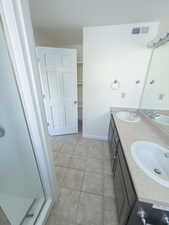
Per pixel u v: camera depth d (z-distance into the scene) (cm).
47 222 116
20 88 78
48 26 203
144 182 74
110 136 214
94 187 154
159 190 69
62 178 166
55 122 278
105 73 212
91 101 240
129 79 209
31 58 72
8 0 56
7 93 82
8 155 96
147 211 68
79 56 313
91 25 197
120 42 189
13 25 62
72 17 172
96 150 231
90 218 120
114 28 182
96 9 152
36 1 135
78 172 178
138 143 115
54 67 234
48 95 252
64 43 295
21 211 105
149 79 192
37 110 86
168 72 151
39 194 125
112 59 201
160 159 103
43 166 107
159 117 158
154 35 176
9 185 97
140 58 192
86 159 206
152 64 184
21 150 103
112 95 226
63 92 257
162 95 158
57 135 288
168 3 136
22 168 111
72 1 136
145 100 202
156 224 70
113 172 158
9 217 91
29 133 93
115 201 135
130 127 151
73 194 144
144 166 90
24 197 111
